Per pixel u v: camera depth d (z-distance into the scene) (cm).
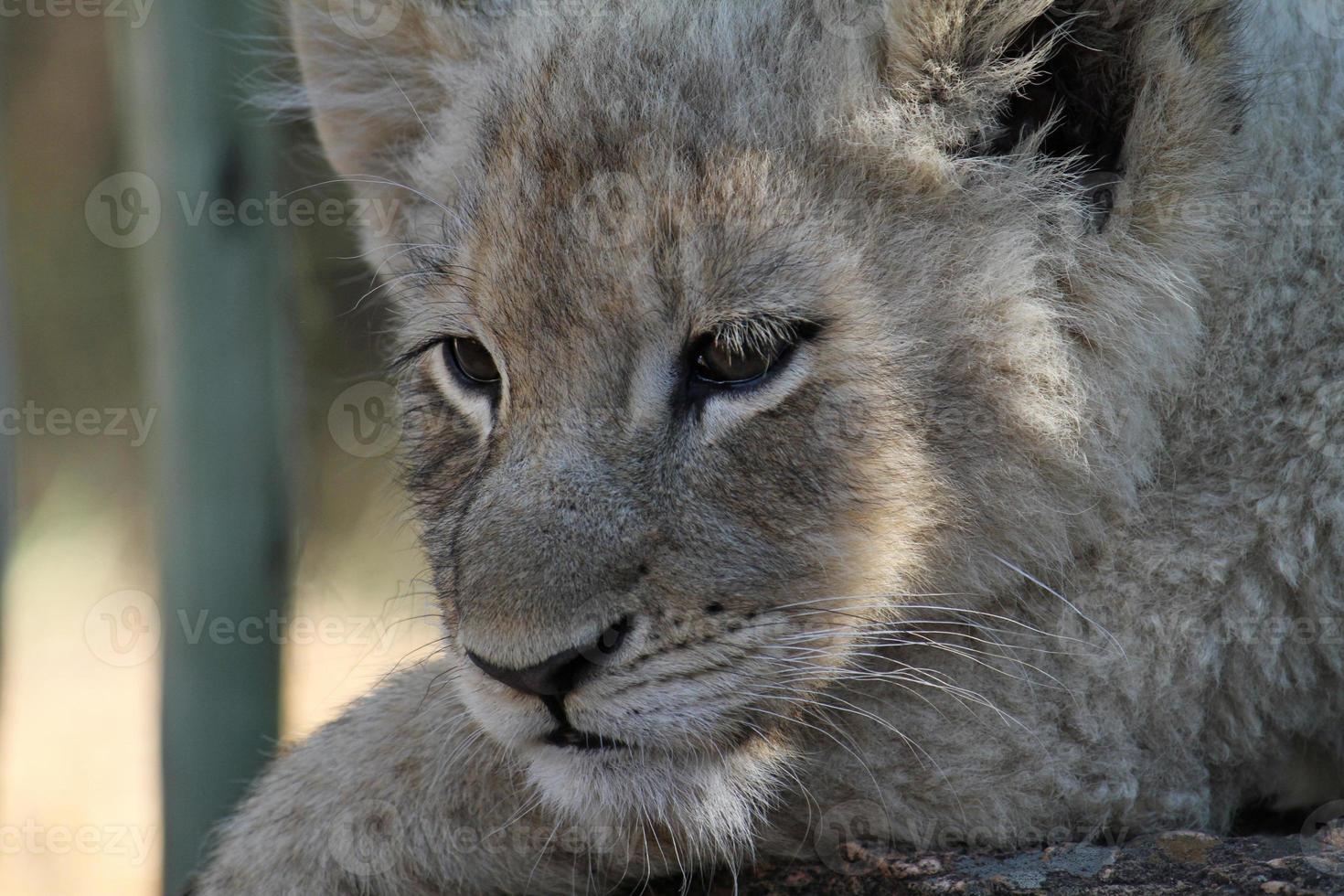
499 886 642
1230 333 623
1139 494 632
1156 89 594
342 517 1686
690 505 589
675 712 586
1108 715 620
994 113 630
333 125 814
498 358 627
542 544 575
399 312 812
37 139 1917
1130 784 617
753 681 595
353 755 671
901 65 614
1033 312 616
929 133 614
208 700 1002
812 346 588
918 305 602
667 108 622
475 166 671
